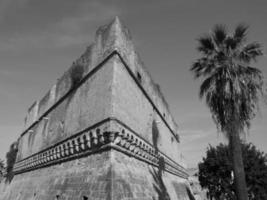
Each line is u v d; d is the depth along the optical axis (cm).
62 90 2306
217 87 1470
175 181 3012
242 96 1413
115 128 1352
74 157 1698
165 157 2702
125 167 1423
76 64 2086
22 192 2652
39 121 2950
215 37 1569
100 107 1496
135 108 1830
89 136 1511
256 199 2989
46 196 1798
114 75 1479
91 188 1267
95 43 1855
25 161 3109
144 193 1492
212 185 3416
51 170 2091
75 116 1834
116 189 1165
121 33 1709
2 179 4712
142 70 2219
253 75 1469
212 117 1490
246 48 1525
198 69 1639
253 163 3127
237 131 1354
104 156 1344
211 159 3422
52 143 2197
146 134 2064
